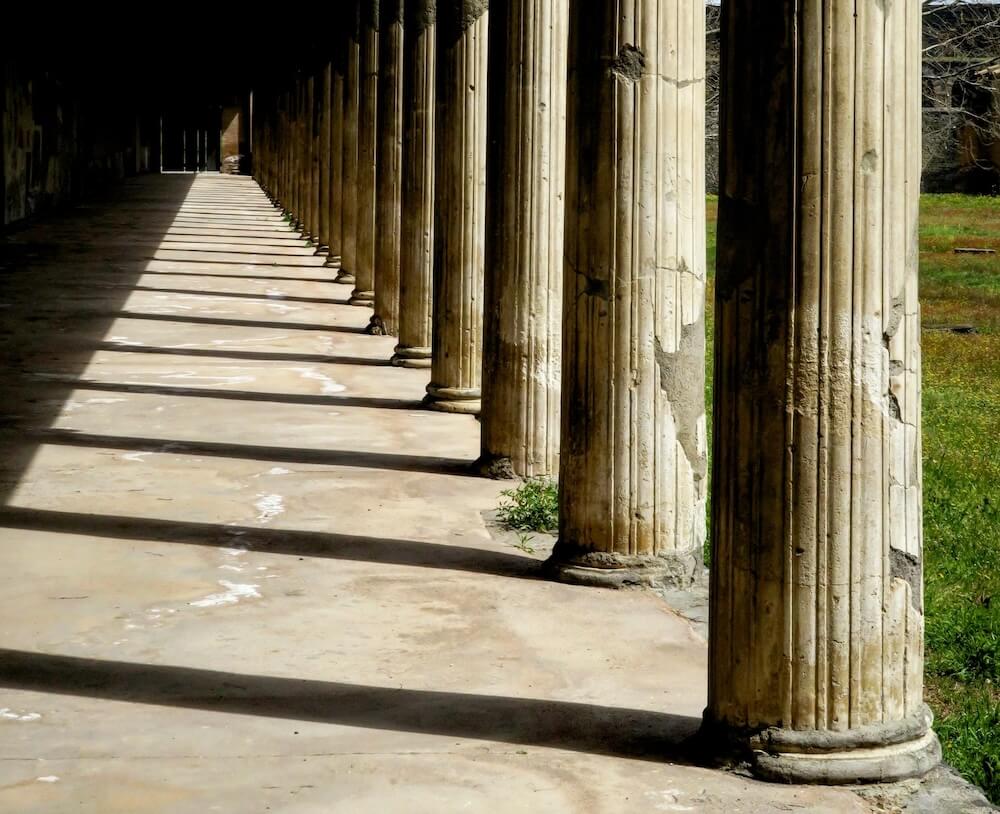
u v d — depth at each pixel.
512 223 9.57
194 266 26.09
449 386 12.55
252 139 69.12
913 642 5.01
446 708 5.65
